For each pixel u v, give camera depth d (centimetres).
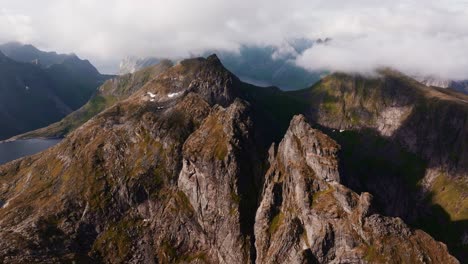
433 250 17200
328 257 18638
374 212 18562
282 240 19775
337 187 19925
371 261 17275
